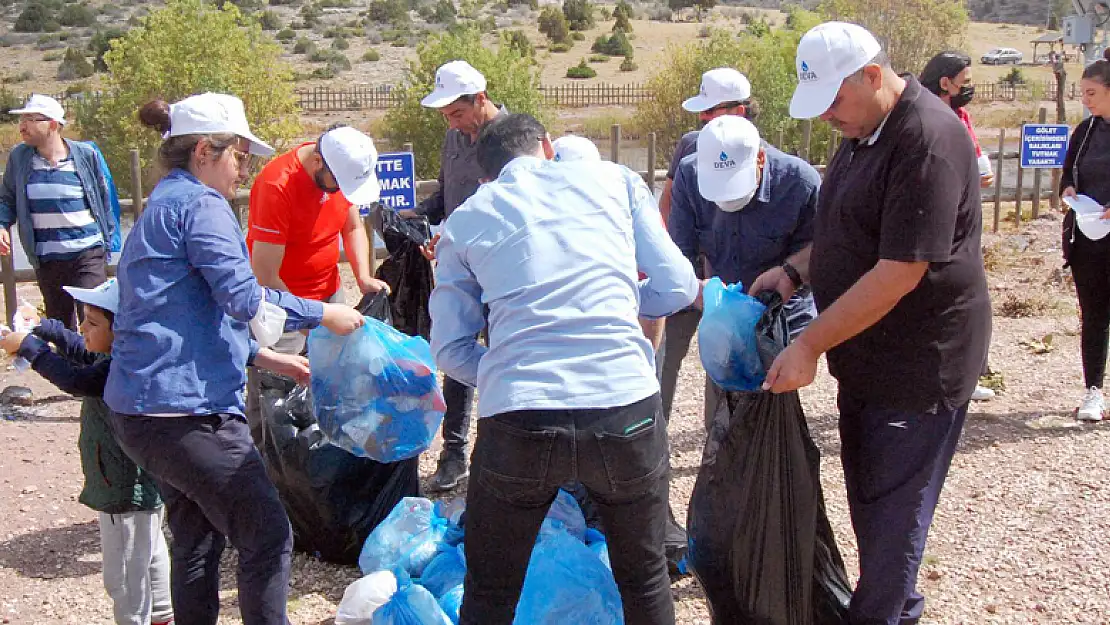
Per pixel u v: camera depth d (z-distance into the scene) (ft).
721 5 370.32
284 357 12.28
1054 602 12.96
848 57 9.76
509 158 10.18
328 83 190.49
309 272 15.34
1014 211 44.91
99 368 11.12
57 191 21.97
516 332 9.13
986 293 10.66
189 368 10.24
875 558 10.86
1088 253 18.25
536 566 10.96
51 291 22.49
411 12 312.50
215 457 10.34
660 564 9.97
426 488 17.12
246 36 72.38
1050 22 285.84
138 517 11.74
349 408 12.75
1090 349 18.94
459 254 9.63
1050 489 16.14
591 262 9.27
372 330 12.67
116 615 11.96
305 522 14.55
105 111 70.44
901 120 9.82
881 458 10.75
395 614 10.93
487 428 9.29
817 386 21.97
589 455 9.04
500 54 75.51
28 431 20.44
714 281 11.69
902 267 9.73
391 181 26.86
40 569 14.74
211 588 11.18
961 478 16.75
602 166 9.91
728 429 10.64
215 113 10.61
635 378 9.21
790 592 10.80
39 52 243.81
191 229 10.17
